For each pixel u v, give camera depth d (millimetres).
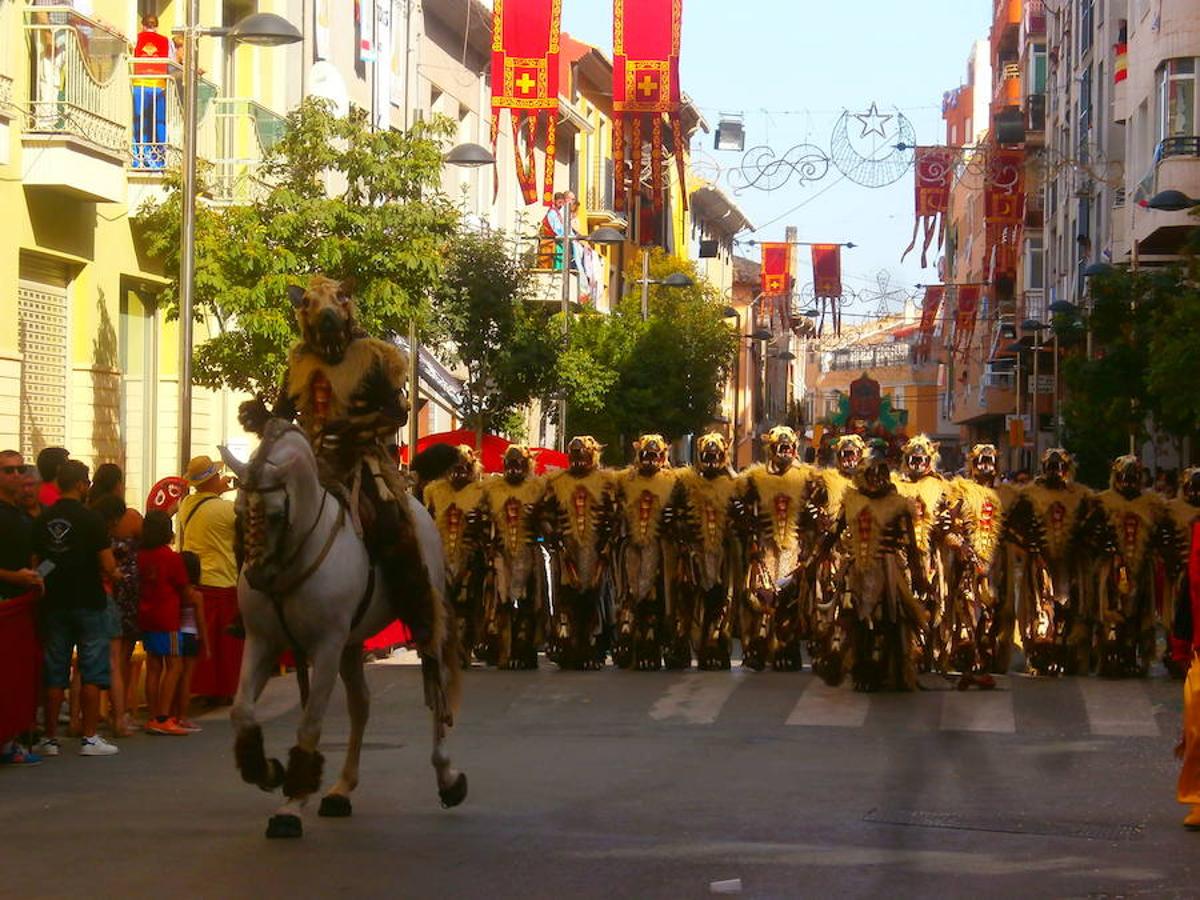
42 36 21875
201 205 22719
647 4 34688
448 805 10875
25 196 21797
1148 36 41375
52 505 13328
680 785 11961
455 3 42469
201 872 9008
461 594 19969
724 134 35062
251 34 18922
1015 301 74438
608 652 21062
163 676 14469
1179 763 13219
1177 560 19438
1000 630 19266
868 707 16594
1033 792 11789
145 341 25906
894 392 135625
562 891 8633
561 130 54312
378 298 22406
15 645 12539
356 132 23125
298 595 9961
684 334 51344
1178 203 34188
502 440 28969
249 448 29484
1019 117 71750
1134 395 35312
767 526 19703
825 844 9859
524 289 35719
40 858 9336
